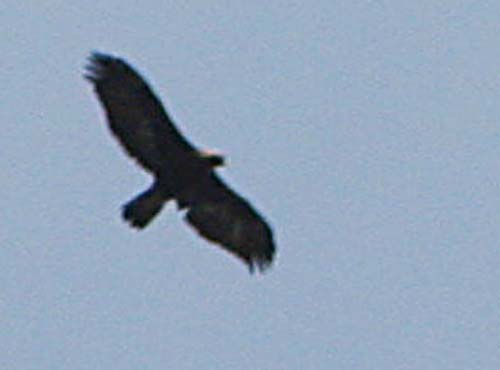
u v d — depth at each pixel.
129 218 53.00
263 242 54.12
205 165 52.84
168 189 52.94
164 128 52.41
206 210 53.69
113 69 51.97
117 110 52.22
